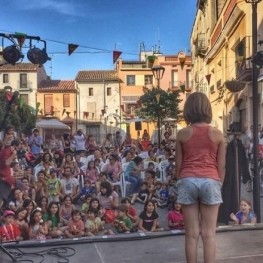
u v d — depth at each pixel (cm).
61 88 5200
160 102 2577
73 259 485
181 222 797
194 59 3800
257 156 651
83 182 1121
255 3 727
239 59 1877
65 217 830
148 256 487
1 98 2348
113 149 1522
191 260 354
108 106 5197
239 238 537
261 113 1578
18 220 735
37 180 1020
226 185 702
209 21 2794
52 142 1600
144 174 1191
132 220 824
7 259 484
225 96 2256
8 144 568
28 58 713
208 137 353
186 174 351
